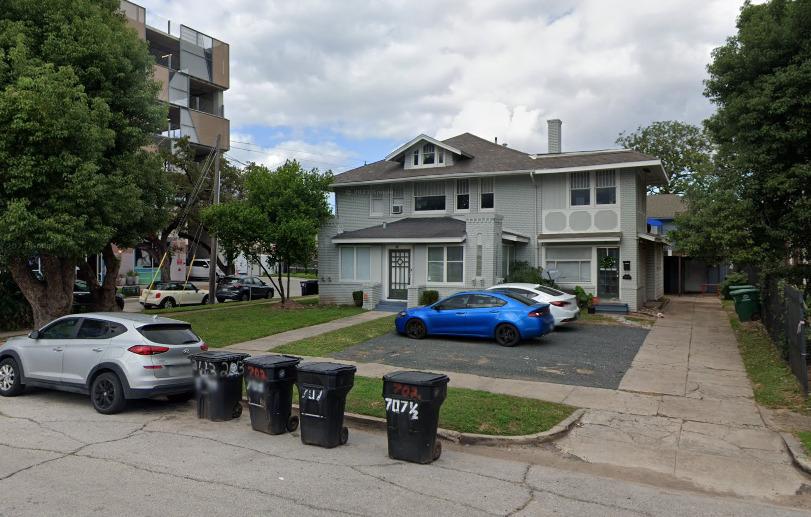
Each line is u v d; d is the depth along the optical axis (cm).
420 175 2359
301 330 1689
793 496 587
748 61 1417
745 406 901
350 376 735
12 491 543
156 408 929
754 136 1401
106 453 675
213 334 1616
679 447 733
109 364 872
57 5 1459
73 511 496
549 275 2059
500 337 1425
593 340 1494
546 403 911
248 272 4988
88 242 1330
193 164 3725
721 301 2578
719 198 1589
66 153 1233
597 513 527
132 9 3909
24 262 1438
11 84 1278
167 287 2727
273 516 496
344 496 550
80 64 1495
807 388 915
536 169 2169
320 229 2331
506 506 537
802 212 1362
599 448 738
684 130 4300
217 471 617
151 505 514
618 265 2098
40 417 853
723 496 588
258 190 2139
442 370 1166
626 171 2083
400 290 2192
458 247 2064
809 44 1341
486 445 756
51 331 976
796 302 995
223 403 848
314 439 723
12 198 1218
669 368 1170
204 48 4503
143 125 1697
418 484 593
